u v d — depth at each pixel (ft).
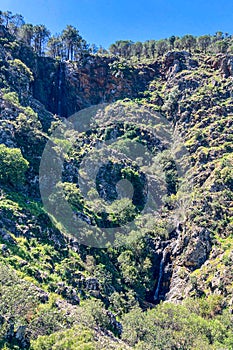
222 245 252.83
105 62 472.85
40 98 427.74
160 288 258.78
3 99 305.12
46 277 185.06
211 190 295.69
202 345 170.81
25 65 403.13
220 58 442.50
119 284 228.84
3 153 241.96
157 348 165.68
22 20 485.97
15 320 136.98
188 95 415.03
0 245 185.68
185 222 281.33
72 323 150.20
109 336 160.86
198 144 351.46
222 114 380.78
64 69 463.42
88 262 224.74
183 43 515.09
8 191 236.22
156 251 276.82
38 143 289.94
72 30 492.13
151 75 475.72
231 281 223.71
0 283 151.33
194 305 213.87
